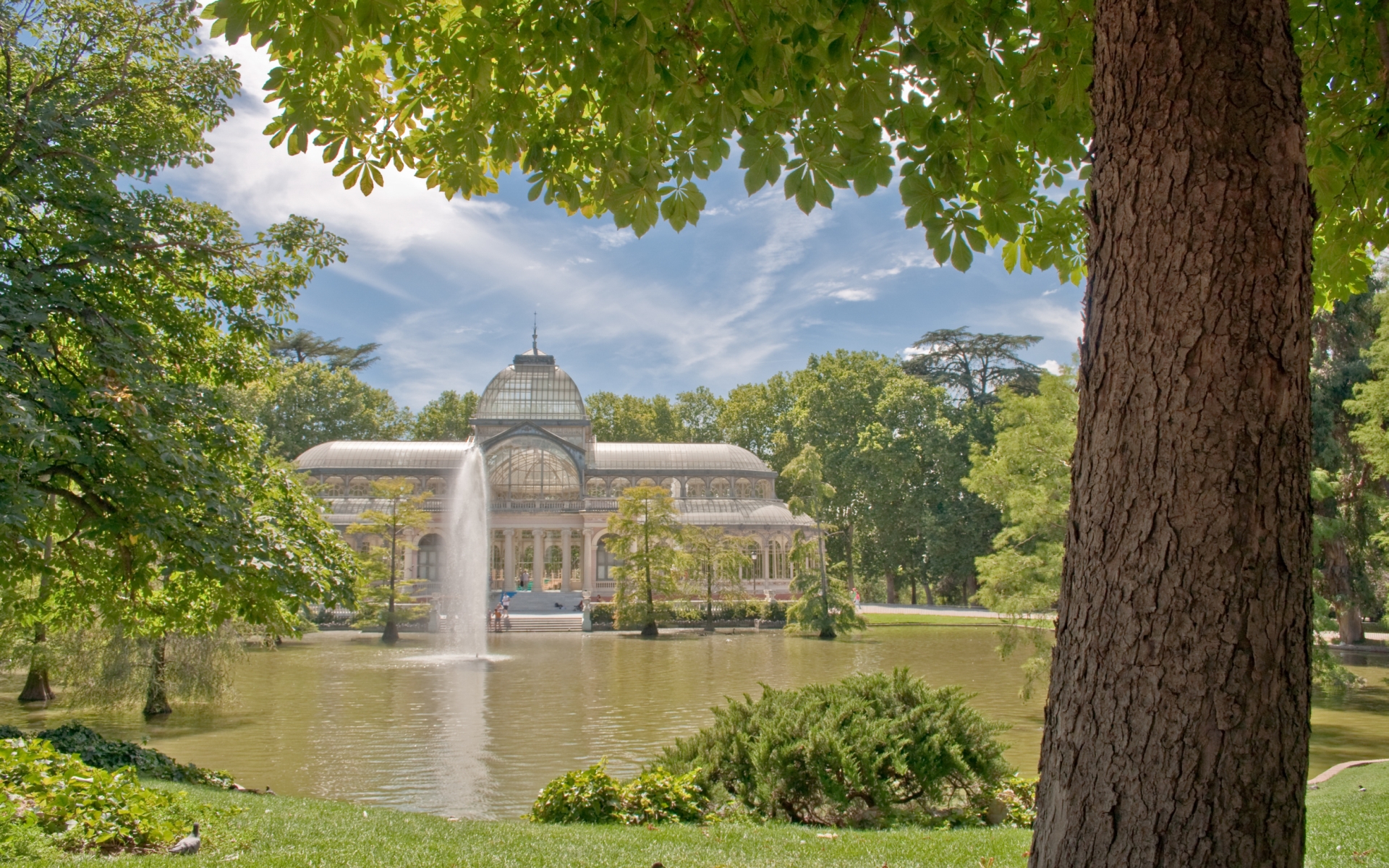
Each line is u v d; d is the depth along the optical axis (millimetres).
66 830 7094
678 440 96062
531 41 7098
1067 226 8758
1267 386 3566
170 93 14867
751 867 7176
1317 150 7621
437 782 16328
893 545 73312
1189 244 3648
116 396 11594
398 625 54062
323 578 14383
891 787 11258
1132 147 3828
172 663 23172
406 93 8445
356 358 98062
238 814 8977
